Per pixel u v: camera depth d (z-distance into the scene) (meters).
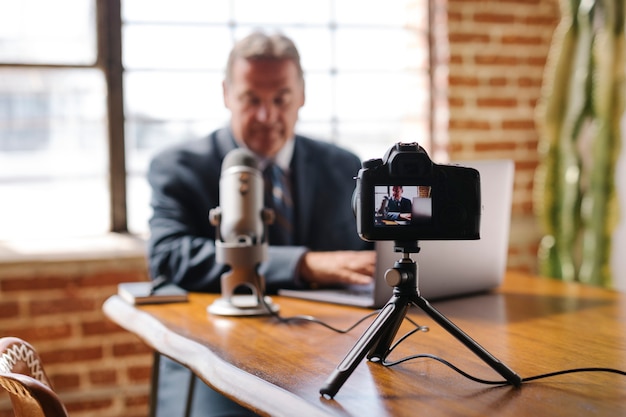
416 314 1.74
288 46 2.27
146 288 1.99
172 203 2.18
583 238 3.33
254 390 1.21
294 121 2.32
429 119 3.51
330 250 2.37
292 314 1.75
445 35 3.41
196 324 1.65
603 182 3.17
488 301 1.91
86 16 3.12
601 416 1.03
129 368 3.07
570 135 3.25
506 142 3.53
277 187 2.31
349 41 3.46
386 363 1.30
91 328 3.01
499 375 1.23
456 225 1.23
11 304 2.91
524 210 3.59
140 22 3.19
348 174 2.43
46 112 3.10
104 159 3.18
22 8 3.03
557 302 1.89
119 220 3.21
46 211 3.13
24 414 1.17
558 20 3.56
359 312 1.76
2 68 3.02
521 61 3.53
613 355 1.36
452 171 1.23
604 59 3.15
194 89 3.27
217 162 2.29
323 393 1.12
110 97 3.16
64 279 2.96
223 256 1.76
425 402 1.09
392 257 1.73
